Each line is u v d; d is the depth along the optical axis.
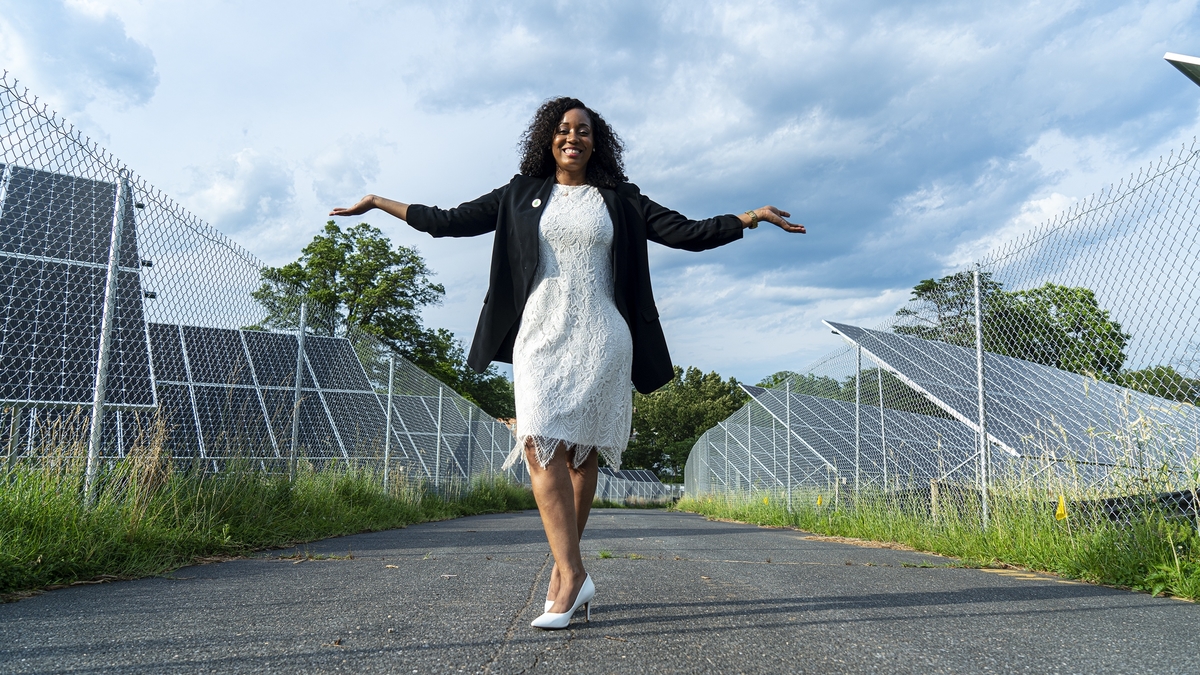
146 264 5.00
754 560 4.63
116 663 1.79
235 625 2.27
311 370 7.65
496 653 1.93
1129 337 4.32
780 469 11.67
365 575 3.58
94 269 4.67
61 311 4.46
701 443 21.84
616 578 3.52
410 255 29.84
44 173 4.51
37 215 4.50
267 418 6.46
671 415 57.41
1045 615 2.64
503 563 4.16
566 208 2.51
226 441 5.68
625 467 56.41
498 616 2.45
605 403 2.41
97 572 3.42
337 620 2.36
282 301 7.05
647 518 13.17
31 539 3.31
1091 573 3.76
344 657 1.87
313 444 7.40
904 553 5.54
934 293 6.47
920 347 8.23
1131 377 4.30
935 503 6.29
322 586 3.18
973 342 6.05
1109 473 4.35
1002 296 5.68
